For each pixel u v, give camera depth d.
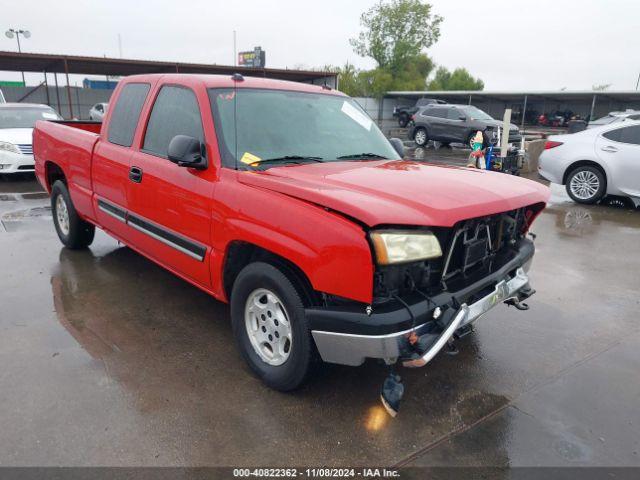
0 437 2.61
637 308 4.60
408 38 59.50
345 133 4.03
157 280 4.86
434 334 2.62
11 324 3.87
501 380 3.35
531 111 37.72
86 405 2.90
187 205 3.46
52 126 5.56
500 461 2.59
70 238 5.52
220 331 3.88
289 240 2.73
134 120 4.23
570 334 4.04
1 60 24.91
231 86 3.70
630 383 3.34
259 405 2.97
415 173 3.33
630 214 8.77
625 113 17.59
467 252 2.94
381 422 2.86
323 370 2.96
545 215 8.60
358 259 2.47
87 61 25.31
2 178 10.63
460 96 38.25
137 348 3.58
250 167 3.26
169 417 2.83
